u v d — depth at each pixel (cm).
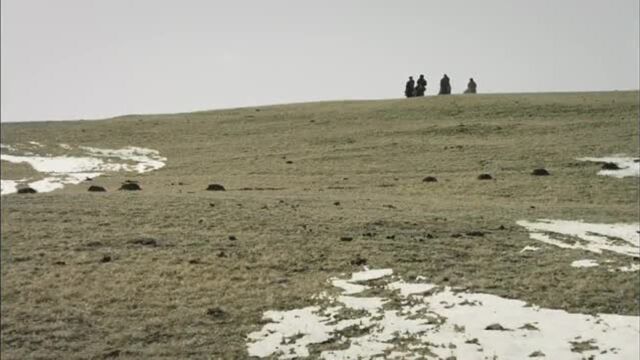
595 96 9550
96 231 3644
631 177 5391
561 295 2594
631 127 7250
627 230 3628
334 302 2591
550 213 4119
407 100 10031
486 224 3769
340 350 2186
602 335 2208
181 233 3594
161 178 6062
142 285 2820
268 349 2217
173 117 9825
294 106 10444
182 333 2358
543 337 2214
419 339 2239
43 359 2188
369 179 5731
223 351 2209
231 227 3706
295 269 3005
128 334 2356
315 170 6206
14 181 6078
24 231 3644
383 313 2472
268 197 4694
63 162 7006
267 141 7762
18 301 2661
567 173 5625
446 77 11181
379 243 3362
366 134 7825
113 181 5878
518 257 3134
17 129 8869
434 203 4512
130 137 8319
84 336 2353
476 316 2403
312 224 3753
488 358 2080
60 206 4275
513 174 5688
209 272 2969
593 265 2988
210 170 6425
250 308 2558
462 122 8131
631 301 2522
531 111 8469
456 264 3033
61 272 2988
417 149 6925
